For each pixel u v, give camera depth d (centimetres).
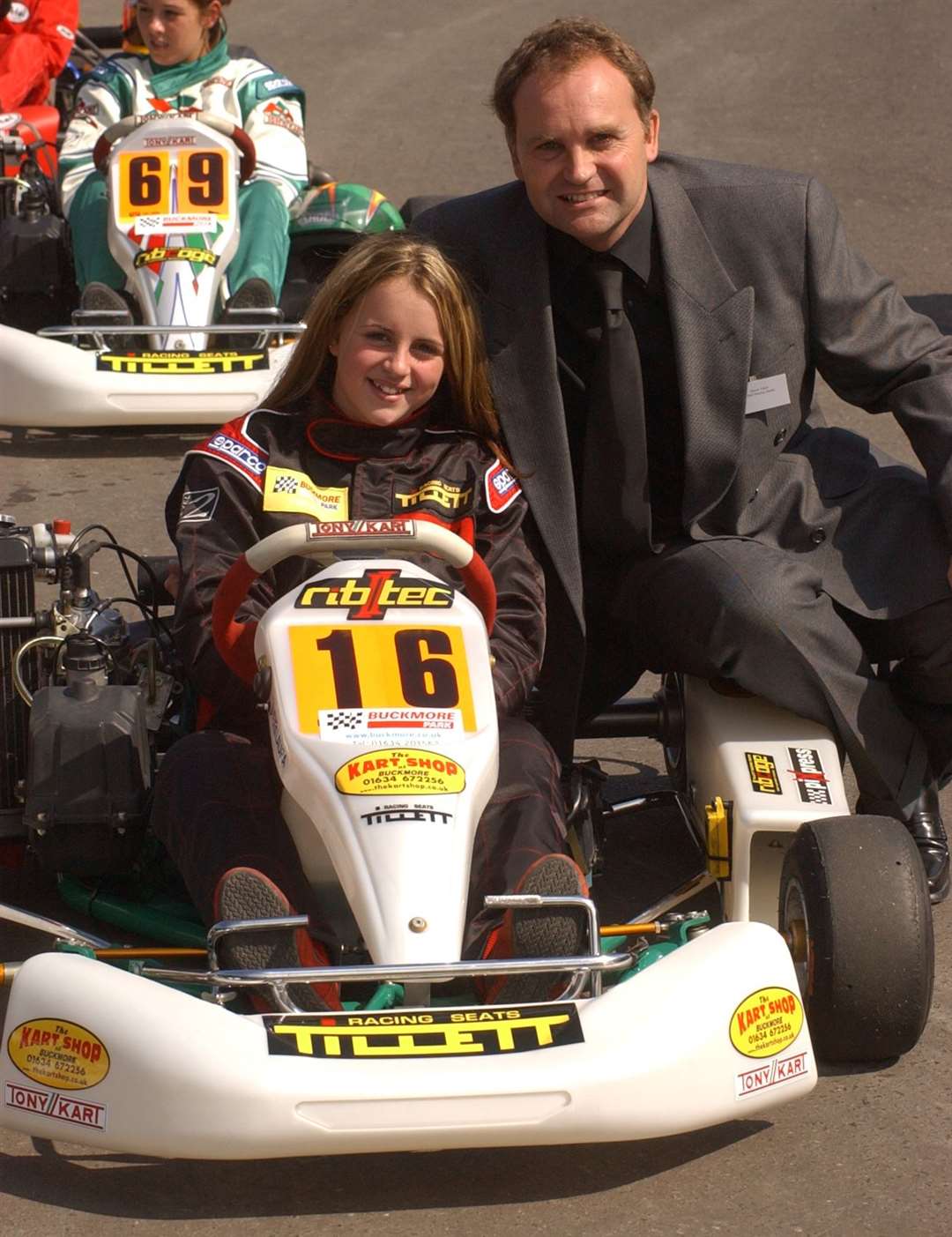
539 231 335
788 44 1307
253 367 580
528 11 1445
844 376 349
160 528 539
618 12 1423
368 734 271
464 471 318
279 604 286
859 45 1298
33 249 642
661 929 296
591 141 321
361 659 279
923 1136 277
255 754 294
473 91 1195
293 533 282
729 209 342
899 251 865
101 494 566
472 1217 257
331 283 309
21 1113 253
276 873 274
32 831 310
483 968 251
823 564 341
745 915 309
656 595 333
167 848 301
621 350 333
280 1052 244
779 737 322
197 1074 242
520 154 328
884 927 281
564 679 334
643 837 386
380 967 249
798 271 343
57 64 834
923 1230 254
